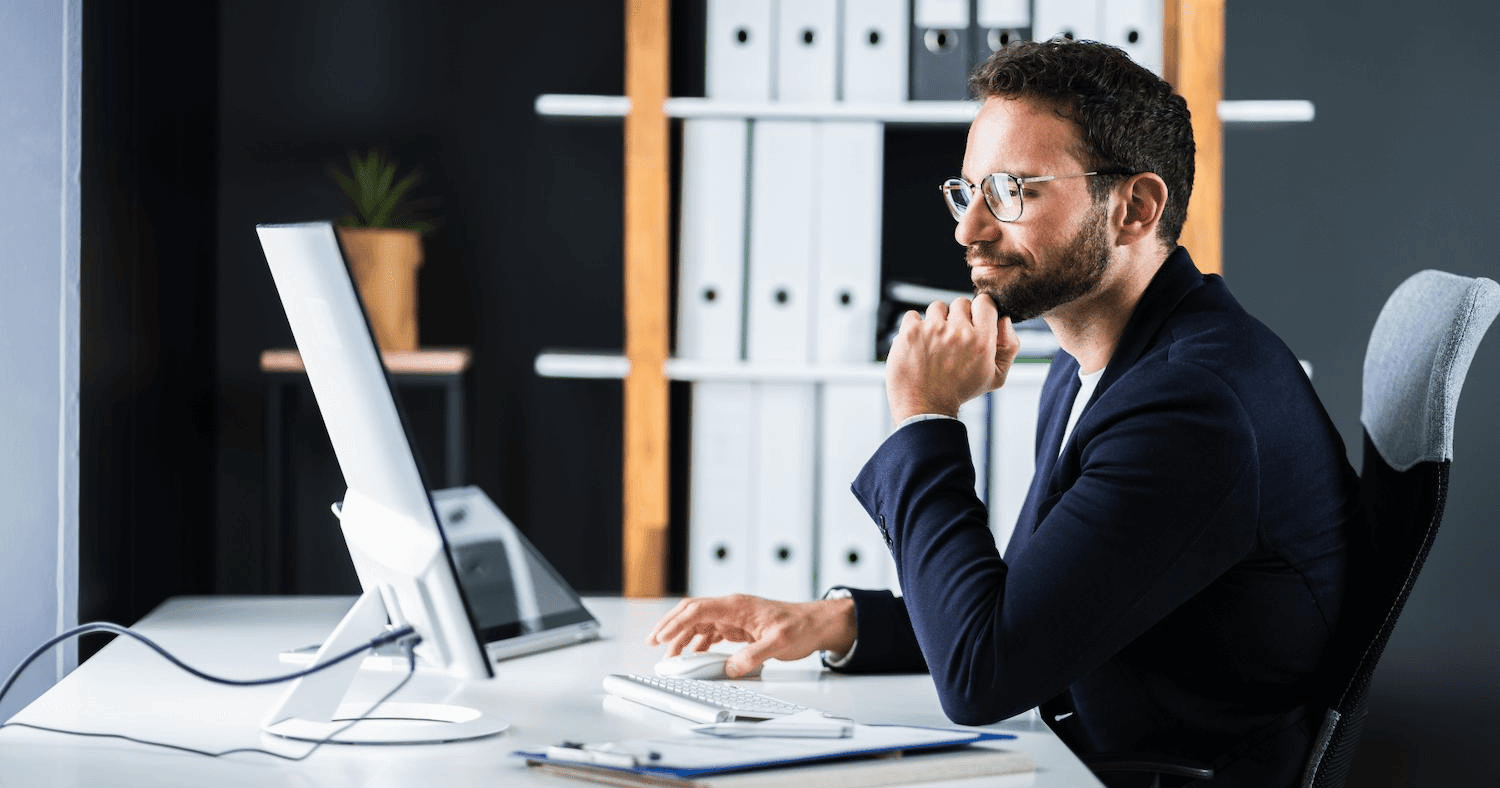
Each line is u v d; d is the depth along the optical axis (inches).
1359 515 51.6
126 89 80.4
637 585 99.7
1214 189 97.9
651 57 97.9
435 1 110.6
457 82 110.9
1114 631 44.0
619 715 45.3
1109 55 51.8
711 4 97.7
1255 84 111.7
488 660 42.3
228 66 109.5
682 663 51.3
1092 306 53.3
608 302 112.2
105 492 76.2
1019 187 50.7
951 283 110.2
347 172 110.3
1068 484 49.3
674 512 109.0
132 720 44.0
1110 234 51.6
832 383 98.3
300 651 55.2
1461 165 111.7
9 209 70.6
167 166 90.9
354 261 99.6
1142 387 47.1
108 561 76.9
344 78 110.3
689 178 98.0
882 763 36.9
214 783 36.6
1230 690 49.5
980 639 43.9
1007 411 98.2
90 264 73.2
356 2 110.2
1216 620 48.6
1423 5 111.2
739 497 99.2
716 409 99.0
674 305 103.6
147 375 85.7
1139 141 51.2
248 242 109.7
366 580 42.8
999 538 98.3
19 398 70.8
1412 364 53.6
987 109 52.4
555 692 49.0
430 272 111.4
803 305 98.3
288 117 109.9
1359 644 50.4
